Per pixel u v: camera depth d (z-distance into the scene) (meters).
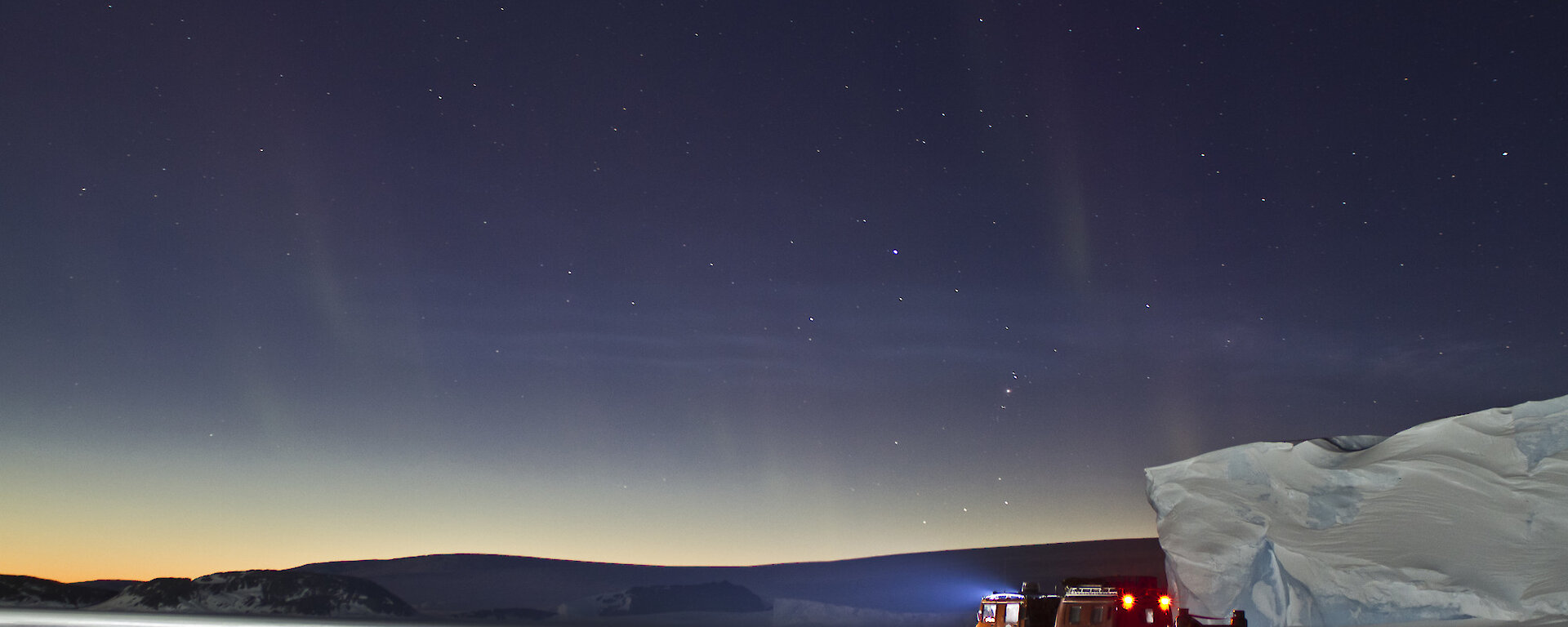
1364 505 49.22
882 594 166.88
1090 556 180.00
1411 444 52.50
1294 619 45.91
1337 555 45.69
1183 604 49.75
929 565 189.62
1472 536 44.31
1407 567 43.38
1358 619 43.88
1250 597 48.25
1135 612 22.34
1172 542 51.59
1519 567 41.50
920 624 121.38
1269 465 54.88
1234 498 53.59
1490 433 50.94
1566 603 38.31
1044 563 179.00
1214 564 49.03
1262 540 48.91
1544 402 50.69
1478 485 47.47
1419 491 48.38
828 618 128.75
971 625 87.50
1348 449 58.72
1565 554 41.44
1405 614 42.47
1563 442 48.00
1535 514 44.25
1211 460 57.09
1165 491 56.59
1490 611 39.91
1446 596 41.28
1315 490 51.81
